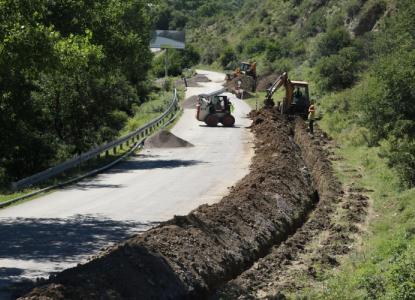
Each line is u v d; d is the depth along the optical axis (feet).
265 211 45.09
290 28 321.73
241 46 349.61
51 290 21.80
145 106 183.32
